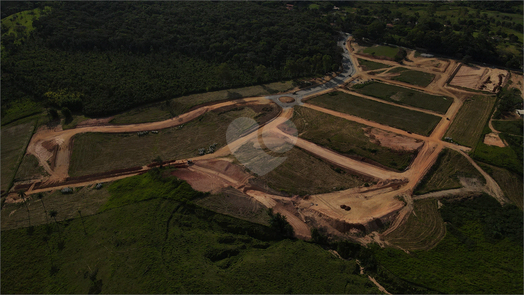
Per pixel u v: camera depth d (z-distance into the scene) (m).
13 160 85.81
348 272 55.47
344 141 92.19
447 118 104.06
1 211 69.62
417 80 133.12
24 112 105.12
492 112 106.50
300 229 64.06
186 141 93.38
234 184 75.06
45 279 54.38
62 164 84.25
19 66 122.50
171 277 53.16
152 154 87.94
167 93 115.00
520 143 89.06
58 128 98.44
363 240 61.94
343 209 68.56
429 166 81.44
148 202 68.69
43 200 72.38
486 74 134.75
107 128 98.88
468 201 70.94
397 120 103.00
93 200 71.62
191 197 69.19
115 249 58.50
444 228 64.31
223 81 125.56
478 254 58.72
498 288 52.72
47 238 62.06
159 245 59.00
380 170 80.50
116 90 112.62
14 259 58.06
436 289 52.78
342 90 126.50
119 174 80.44
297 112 108.69
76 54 135.75
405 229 64.12
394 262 57.19
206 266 55.84
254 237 63.12
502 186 75.19
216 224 64.81
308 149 88.88
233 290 51.59
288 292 51.78
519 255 58.31
